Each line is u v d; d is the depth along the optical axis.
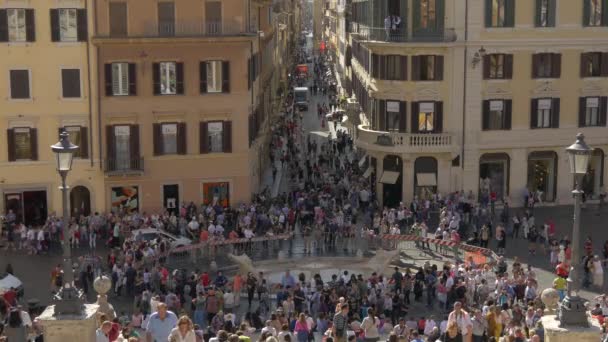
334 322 33.69
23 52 62.00
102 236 61.59
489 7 68.44
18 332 29.34
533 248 57.88
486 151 70.38
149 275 47.34
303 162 87.38
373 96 71.69
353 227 60.16
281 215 62.12
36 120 62.88
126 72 63.88
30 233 57.56
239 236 59.16
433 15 68.25
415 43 67.56
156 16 63.84
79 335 24.05
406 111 69.38
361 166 78.06
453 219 60.06
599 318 33.69
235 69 65.94
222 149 66.75
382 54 69.81
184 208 64.12
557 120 71.12
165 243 54.28
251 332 35.34
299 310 41.91
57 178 63.72
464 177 70.12
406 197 69.81
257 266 55.34
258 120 76.06
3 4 61.22
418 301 47.56
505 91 69.88
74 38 62.75
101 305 28.47
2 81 61.97
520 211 69.69
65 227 25.19
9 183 63.00
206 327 41.25
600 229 64.38
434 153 69.12
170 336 22.38
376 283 45.19
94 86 63.38
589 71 71.19
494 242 61.03
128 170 64.50
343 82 131.88
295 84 166.00
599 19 70.81
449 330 31.83
